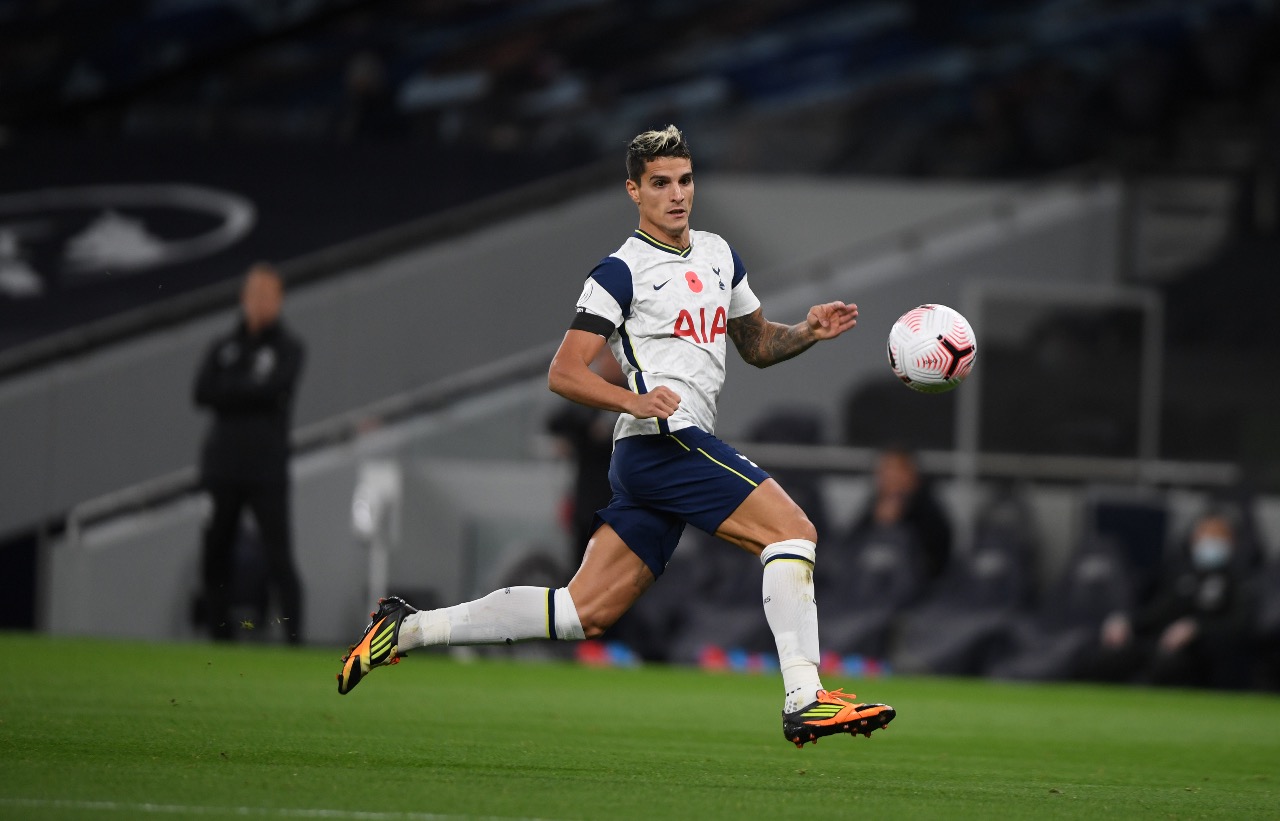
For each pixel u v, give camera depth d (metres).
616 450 18.53
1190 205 61.00
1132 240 60.75
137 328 48.69
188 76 74.12
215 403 40.03
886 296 57.25
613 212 59.16
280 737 19.84
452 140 71.94
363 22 78.25
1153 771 20.94
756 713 27.62
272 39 76.25
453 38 78.62
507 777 16.39
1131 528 43.88
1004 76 77.25
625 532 18.44
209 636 42.03
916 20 79.62
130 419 47.31
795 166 72.69
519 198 58.25
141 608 45.56
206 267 57.28
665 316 18.19
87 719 21.23
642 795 15.23
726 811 14.27
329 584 45.41
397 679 32.66
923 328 18.84
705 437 18.16
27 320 53.94
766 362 19.48
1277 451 54.53
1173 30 76.56
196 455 47.84
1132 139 70.12
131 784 14.61
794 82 79.00
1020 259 59.28
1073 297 48.97
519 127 74.56
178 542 45.72
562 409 42.41
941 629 42.53
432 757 18.19
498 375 52.56
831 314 18.97
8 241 58.25
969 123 75.94
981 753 22.66
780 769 18.67
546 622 18.45
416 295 53.81
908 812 14.77
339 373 51.62
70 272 56.69
